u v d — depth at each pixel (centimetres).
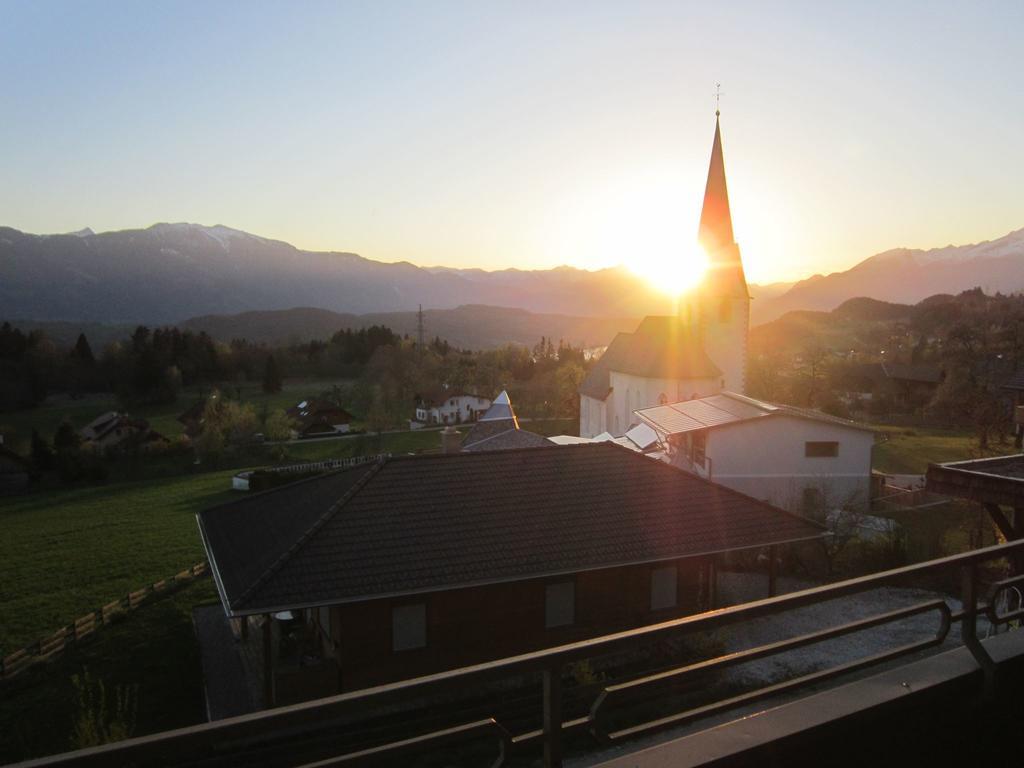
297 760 1291
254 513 1964
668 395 4600
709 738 362
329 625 1638
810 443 3127
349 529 1644
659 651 1627
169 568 3306
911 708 418
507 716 1354
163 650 2062
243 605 1404
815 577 2211
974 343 8094
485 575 1556
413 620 1557
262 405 9594
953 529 2634
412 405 9162
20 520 4688
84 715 1380
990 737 459
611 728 1266
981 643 480
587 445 2108
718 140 4516
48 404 9938
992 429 4850
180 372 10775
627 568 1744
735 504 1933
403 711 1414
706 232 4628
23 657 2072
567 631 1684
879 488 3303
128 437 6925
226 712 1573
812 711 392
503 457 1994
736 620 369
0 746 1572
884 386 8138
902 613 452
